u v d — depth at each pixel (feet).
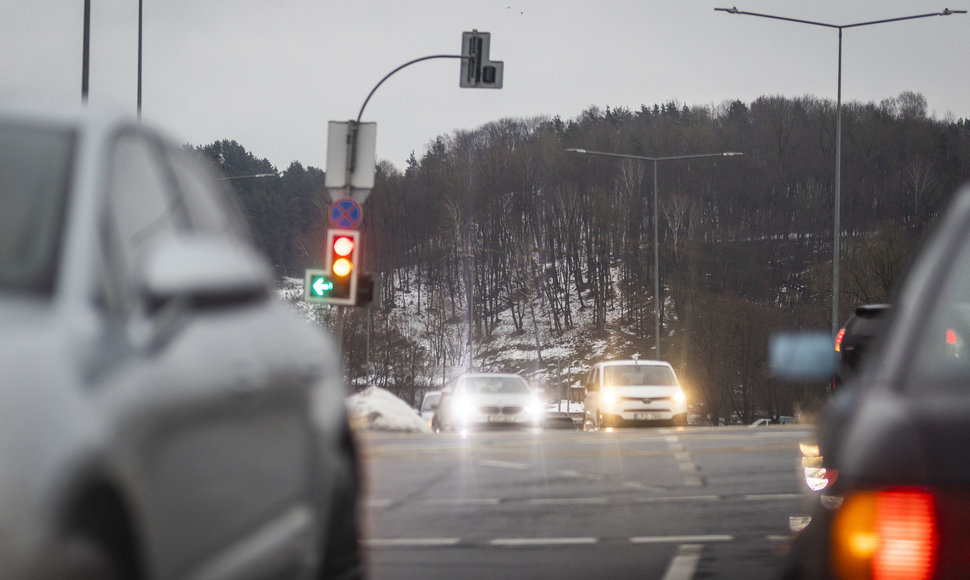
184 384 20.18
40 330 17.51
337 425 29.94
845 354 45.98
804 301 639.76
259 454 23.80
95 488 16.84
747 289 633.20
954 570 14.84
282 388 25.35
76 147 21.06
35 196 19.85
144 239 22.25
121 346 18.84
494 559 45.83
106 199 20.72
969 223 17.90
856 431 16.05
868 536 15.28
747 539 50.24
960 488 14.97
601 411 175.63
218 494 21.53
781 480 70.64
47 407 16.33
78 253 19.13
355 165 126.72
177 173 26.48
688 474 74.18
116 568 17.66
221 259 20.15
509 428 168.14
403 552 47.47
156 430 18.84
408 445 99.81
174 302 19.80
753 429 116.06
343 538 30.60
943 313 17.03
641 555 46.62
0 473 15.30
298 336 28.09
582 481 71.36
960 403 15.60
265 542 24.08
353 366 428.56
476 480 72.43
